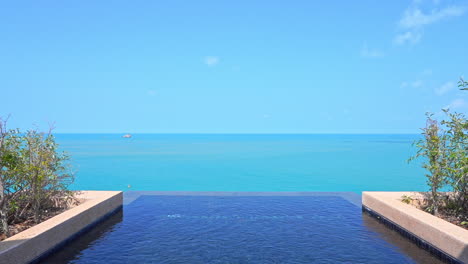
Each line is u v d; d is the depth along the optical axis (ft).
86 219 21.16
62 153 23.36
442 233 16.63
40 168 20.53
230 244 18.85
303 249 18.08
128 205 29.66
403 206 22.34
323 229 22.06
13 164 19.22
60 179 22.66
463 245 14.94
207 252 17.52
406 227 20.40
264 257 16.84
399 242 19.45
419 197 25.59
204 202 31.04
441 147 21.79
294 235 20.61
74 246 18.49
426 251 17.98
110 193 27.37
